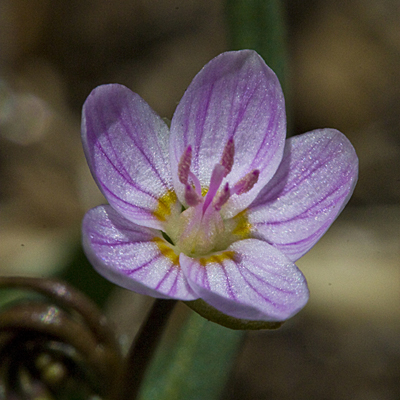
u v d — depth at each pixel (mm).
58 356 114
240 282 106
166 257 107
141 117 107
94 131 105
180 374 117
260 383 128
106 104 105
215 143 109
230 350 118
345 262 136
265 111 108
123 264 105
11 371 114
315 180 108
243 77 108
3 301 120
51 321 112
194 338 118
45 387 114
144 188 108
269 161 108
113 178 106
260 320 102
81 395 115
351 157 107
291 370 129
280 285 105
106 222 105
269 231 108
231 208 109
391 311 132
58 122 162
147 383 117
